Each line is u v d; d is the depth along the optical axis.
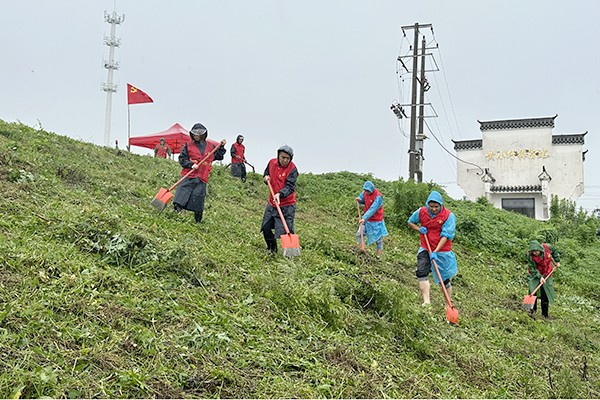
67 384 3.71
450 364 6.16
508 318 9.53
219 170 17.91
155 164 16.30
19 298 4.63
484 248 17.67
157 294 5.50
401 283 9.99
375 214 11.74
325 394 4.45
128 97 23.44
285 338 5.37
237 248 8.48
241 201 14.63
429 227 8.30
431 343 6.53
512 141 35.56
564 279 17.03
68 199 8.79
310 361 5.06
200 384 4.16
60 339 4.27
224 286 6.36
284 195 8.48
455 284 11.88
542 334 8.96
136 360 4.30
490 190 35.44
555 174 35.19
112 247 6.34
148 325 4.87
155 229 8.02
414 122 25.92
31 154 11.21
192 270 6.38
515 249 17.89
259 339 5.18
